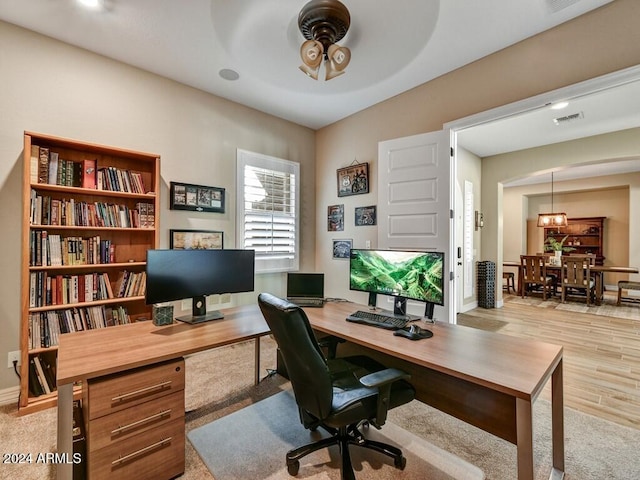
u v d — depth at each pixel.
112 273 2.74
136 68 2.89
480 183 5.92
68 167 2.43
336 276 4.16
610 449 1.81
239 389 2.53
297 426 2.03
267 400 2.36
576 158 4.80
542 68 2.36
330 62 2.15
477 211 5.79
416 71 2.91
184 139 3.20
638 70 1.97
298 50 2.61
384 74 2.97
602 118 3.95
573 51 2.22
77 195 2.56
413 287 2.02
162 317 2.02
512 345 1.63
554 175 6.98
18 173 2.33
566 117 3.93
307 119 4.11
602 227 7.77
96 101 2.68
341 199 4.11
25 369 2.14
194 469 1.64
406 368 1.96
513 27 2.31
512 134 4.56
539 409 2.27
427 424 2.08
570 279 6.05
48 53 2.46
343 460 1.54
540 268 6.64
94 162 2.54
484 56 2.67
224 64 2.85
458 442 1.88
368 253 2.30
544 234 8.59
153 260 1.96
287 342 1.39
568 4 2.08
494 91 2.62
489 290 5.61
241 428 2.00
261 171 3.85
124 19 2.27
